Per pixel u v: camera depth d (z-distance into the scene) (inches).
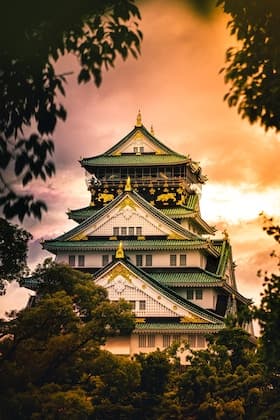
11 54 641.6
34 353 2116.1
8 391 1930.4
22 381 2044.8
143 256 4675.2
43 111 733.3
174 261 4650.6
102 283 4306.1
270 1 855.7
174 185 5029.5
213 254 4805.6
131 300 4284.0
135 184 5078.7
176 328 4190.5
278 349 1157.7
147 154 5103.3
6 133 731.4
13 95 721.0
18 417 1939.0
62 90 734.5
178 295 4323.3
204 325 4190.5
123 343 4237.2
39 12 560.4
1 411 1895.9
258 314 1168.8
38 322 2108.8
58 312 2122.3
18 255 2027.6
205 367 2859.3
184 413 2800.2
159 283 4323.3
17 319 2128.4
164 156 5059.1
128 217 4714.6
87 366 2225.6
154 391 2837.1
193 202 5108.3
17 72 701.9
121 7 692.1
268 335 1160.8
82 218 5029.5
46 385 2020.2
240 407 2719.0
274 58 943.7
